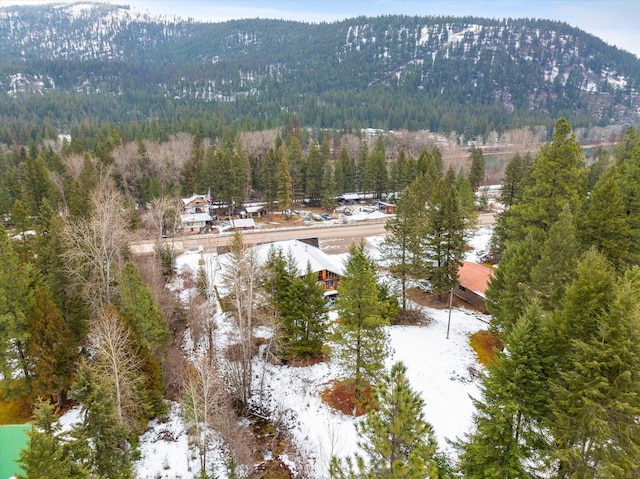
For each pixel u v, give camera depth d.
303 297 35.91
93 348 29.48
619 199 32.53
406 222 42.38
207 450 27.77
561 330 19.94
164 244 57.31
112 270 39.69
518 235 42.09
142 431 28.61
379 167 98.06
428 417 28.55
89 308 35.75
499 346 37.16
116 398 24.47
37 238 41.56
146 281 42.41
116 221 39.34
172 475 25.86
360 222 82.88
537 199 39.16
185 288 50.53
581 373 17.34
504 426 17.88
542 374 18.73
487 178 127.50
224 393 30.33
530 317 18.75
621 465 16.27
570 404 17.44
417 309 42.75
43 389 28.75
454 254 40.53
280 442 28.62
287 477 25.78
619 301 17.23
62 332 29.52
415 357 35.41
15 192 76.75
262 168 92.75
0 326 28.61
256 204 94.00
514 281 32.81
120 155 83.00
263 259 47.34
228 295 38.53
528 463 20.23
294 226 81.06
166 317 39.44
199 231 77.25
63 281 35.47
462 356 35.88
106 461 20.50
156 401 29.78
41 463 16.09
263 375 32.34
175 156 91.75
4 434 22.55
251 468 26.22
